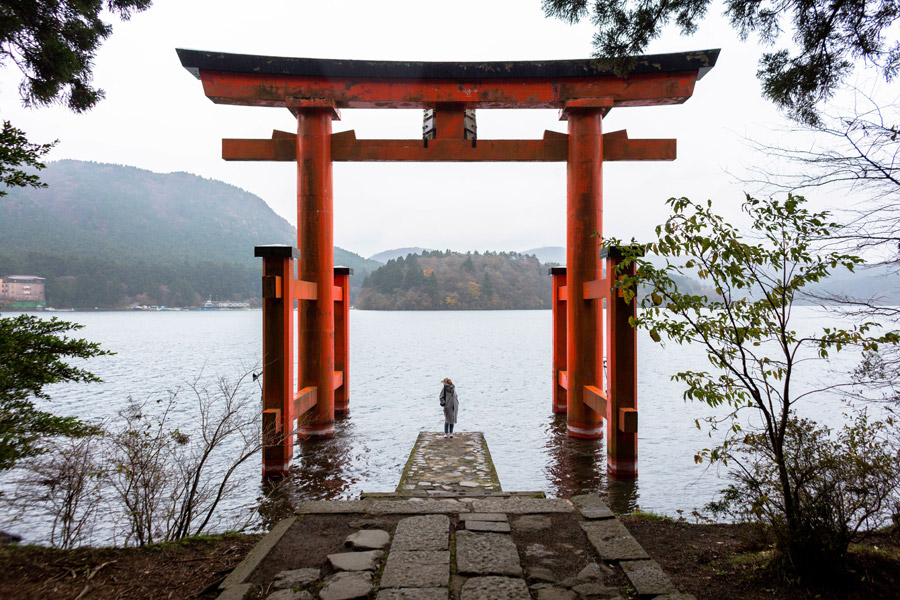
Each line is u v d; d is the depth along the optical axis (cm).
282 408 956
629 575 380
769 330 374
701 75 1155
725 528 487
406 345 4666
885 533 423
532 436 1275
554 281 1544
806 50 491
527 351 4081
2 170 507
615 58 525
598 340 1197
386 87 1190
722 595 351
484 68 1170
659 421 1505
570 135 1205
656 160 1203
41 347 572
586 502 545
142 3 620
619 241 423
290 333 974
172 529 533
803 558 354
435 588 364
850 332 346
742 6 484
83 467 514
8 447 484
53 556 422
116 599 363
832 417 1443
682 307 390
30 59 582
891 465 359
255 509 781
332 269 1233
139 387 2069
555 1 494
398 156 1223
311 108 1175
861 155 363
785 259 365
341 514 518
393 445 1174
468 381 2388
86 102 629
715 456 422
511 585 371
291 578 383
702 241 368
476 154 1223
